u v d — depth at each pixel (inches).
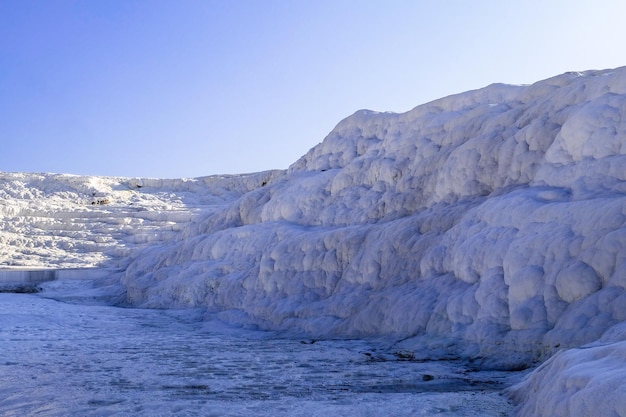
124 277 751.1
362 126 724.7
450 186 497.7
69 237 1101.7
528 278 320.2
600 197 348.8
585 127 392.2
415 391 234.5
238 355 335.3
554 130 431.8
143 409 195.5
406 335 378.9
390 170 590.6
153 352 346.9
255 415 186.1
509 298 328.5
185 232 807.1
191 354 339.0
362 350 358.6
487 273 354.0
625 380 130.6
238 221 741.9
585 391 135.3
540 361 283.6
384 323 406.9
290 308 493.7
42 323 488.1
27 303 620.1
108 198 1371.8
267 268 552.7
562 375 154.3
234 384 244.1
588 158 384.8
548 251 322.7
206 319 543.5
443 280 396.8
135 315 558.9
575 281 296.2
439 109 625.6
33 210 1187.3
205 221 781.9
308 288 512.4
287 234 594.9
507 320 326.6
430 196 520.4
